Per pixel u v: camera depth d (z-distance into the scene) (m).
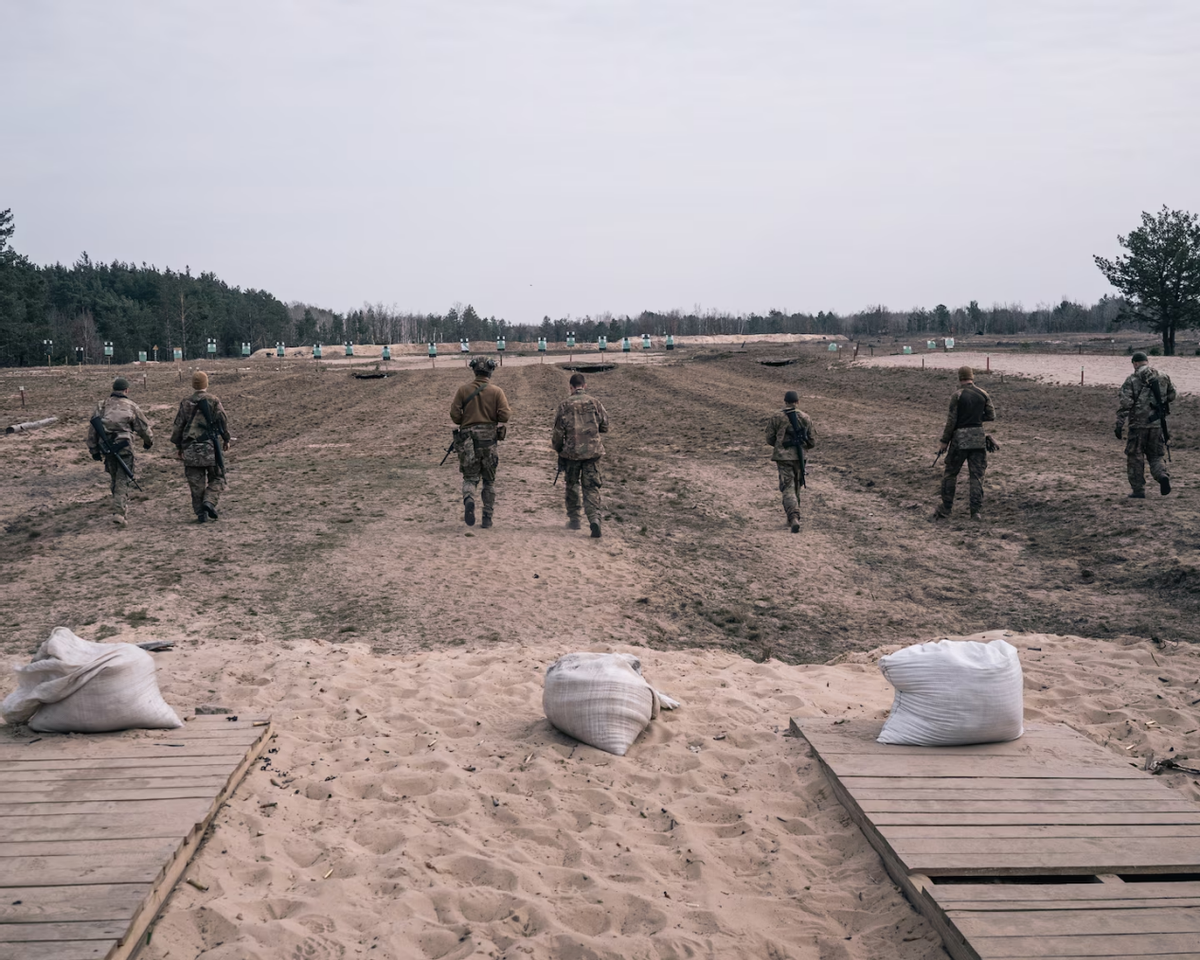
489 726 5.41
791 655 7.50
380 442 20.41
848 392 31.58
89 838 3.79
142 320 103.75
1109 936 3.19
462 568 9.55
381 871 3.81
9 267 76.69
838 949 3.37
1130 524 10.88
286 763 4.83
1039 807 4.15
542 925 3.48
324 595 8.60
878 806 4.16
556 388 35.84
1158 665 6.41
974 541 11.33
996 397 27.66
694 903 3.64
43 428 22.19
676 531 12.10
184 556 10.00
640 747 5.10
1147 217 48.75
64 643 5.02
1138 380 11.98
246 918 3.47
